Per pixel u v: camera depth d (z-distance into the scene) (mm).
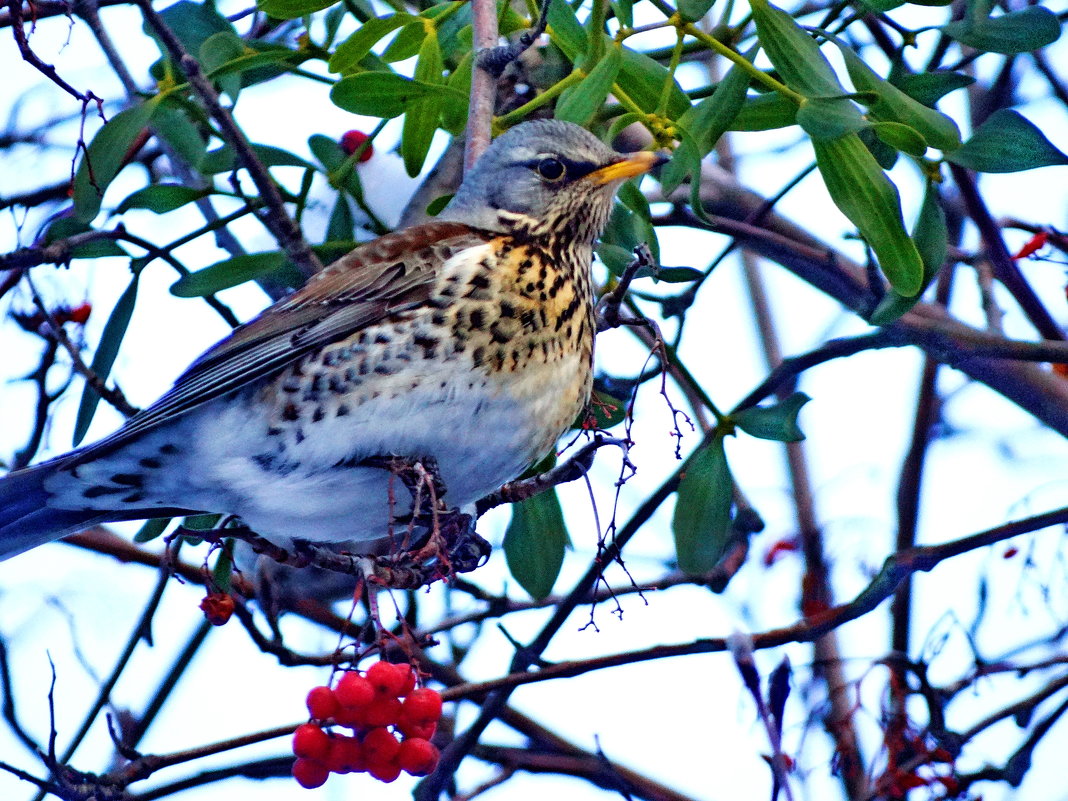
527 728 13094
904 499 13711
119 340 10562
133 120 9766
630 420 9219
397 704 8672
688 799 12781
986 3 9594
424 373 9641
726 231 12266
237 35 10305
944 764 11516
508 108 12055
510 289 9812
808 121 8914
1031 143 9359
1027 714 11680
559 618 11836
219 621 9734
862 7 10461
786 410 10664
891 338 11477
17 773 10617
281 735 11023
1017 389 12688
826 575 13711
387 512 10047
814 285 12812
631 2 10164
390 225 12383
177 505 10203
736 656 8477
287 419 9727
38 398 11914
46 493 10070
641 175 10297
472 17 10086
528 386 9773
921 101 9812
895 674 11961
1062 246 12609
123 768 10812
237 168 10289
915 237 9664
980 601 12117
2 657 10773
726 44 10648
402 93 9398
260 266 10047
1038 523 10867
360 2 10758
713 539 10781
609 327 9219
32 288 10727
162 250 10477
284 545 10242
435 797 11820
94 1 10211
